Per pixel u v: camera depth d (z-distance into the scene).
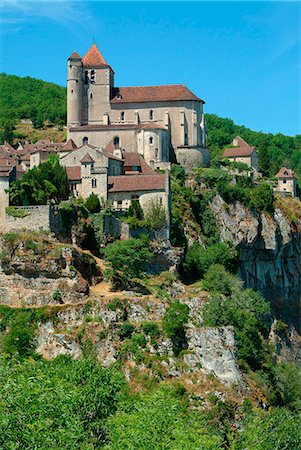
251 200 168.62
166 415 65.56
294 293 178.50
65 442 58.12
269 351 139.75
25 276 117.94
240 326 126.25
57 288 117.00
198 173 170.50
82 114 187.38
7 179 123.69
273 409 113.75
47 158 182.62
